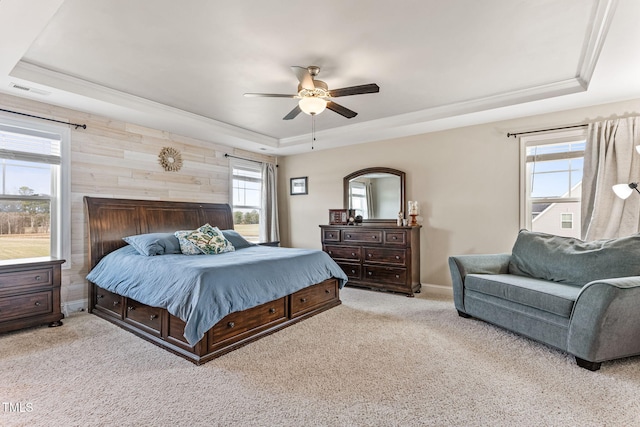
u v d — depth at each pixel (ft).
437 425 5.41
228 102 12.48
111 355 8.14
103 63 9.25
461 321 10.73
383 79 10.39
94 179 12.49
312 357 8.03
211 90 11.28
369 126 15.12
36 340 9.09
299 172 20.12
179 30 7.56
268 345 8.80
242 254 11.69
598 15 6.95
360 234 15.80
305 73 8.42
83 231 12.19
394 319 10.96
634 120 10.71
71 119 11.85
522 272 11.00
